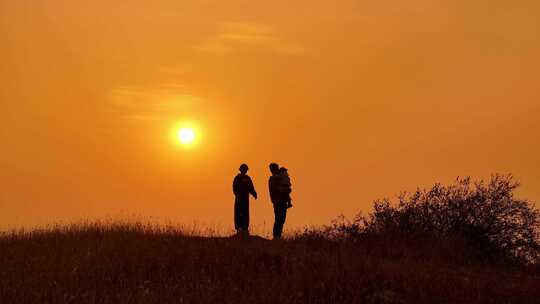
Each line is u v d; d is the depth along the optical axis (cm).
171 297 5494
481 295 5719
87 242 7506
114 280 6150
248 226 8700
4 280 5853
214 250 7025
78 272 6225
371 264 6544
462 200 8581
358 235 8438
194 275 6206
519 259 8194
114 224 8756
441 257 7712
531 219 8375
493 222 8388
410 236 8219
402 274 6234
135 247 7106
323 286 5806
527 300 5747
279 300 5450
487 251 8219
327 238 8431
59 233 8350
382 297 5684
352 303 5538
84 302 5309
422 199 8738
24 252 7112
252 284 5931
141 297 5438
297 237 8469
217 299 5506
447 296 5681
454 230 8425
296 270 6166
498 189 8562
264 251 7062
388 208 8762
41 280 5931
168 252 6975
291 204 8700
